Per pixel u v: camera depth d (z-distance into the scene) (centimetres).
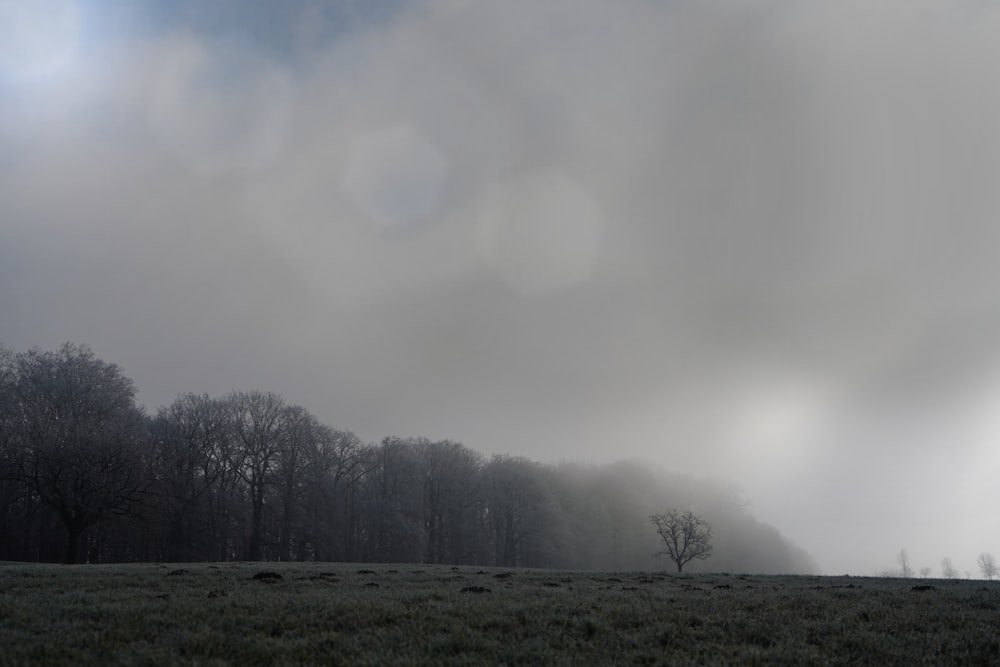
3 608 1748
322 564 4703
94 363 7762
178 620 1669
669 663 1409
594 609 2011
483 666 1347
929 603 2333
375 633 1599
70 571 3044
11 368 7319
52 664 1253
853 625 1870
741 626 1827
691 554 8444
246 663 1338
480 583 2995
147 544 8031
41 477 6525
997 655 1568
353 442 10312
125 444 6588
